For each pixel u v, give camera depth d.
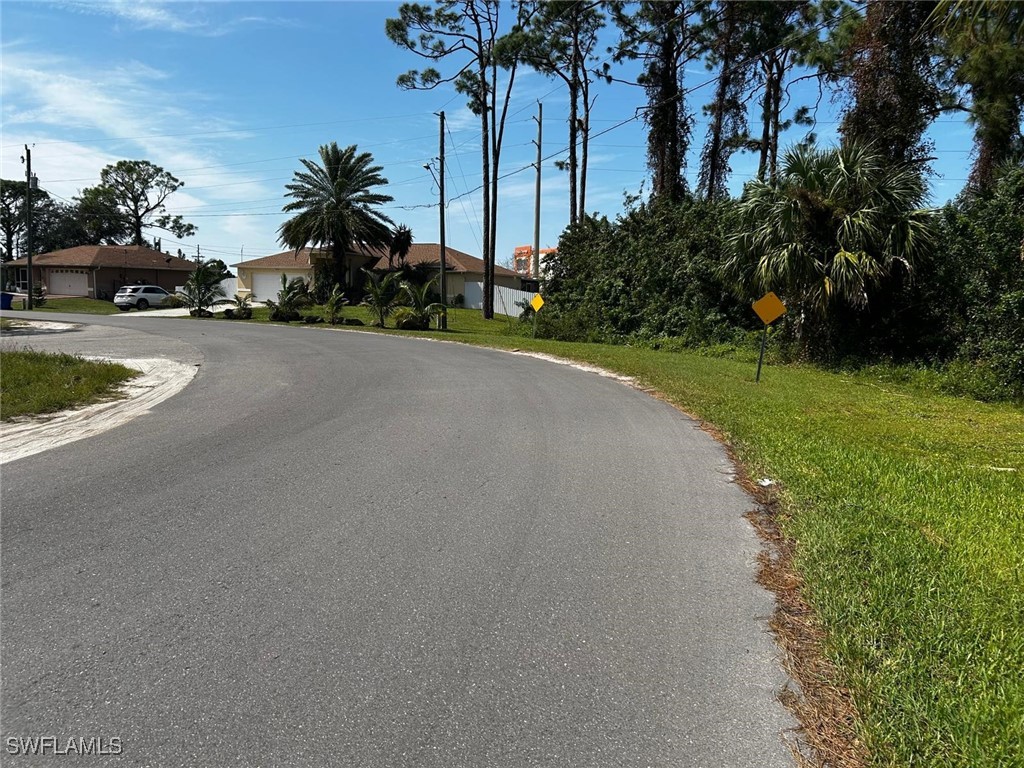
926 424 9.07
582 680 2.95
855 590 3.62
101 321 31.66
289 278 51.22
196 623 3.40
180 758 2.45
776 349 17.92
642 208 28.30
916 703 2.64
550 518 4.98
